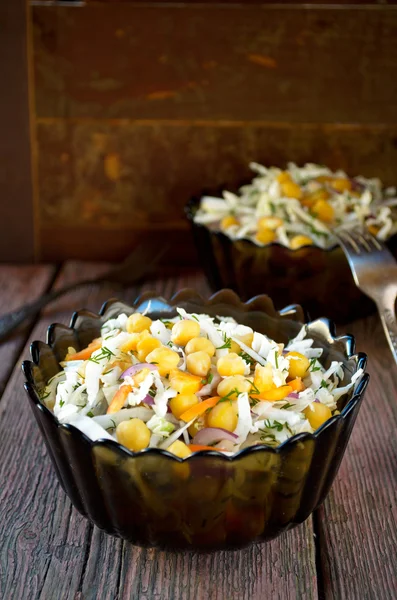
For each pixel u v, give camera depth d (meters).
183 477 0.41
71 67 0.67
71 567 0.44
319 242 0.60
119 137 0.69
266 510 0.42
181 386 0.43
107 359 0.45
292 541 0.46
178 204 0.71
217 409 0.43
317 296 0.60
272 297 0.60
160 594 0.43
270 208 0.62
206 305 0.52
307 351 0.49
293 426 0.43
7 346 0.60
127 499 0.42
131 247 0.72
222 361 0.44
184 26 0.66
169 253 0.72
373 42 0.66
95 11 0.65
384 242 0.60
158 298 0.52
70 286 0.65
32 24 0.66
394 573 0.44
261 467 0.41
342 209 0.62
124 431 0.42
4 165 0.70
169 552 0.44
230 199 0.64
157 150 0.69
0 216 0.71
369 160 0.69
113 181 0.70
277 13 0.65
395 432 0.53
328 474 0.43
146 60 0.67
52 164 0.70
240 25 0.66
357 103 0.68
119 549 0.45
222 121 0.68
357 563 0.45
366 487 0.49
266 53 0.66
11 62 0.67
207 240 0.61
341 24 0.65
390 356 0.60
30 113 0.68
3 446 0.52
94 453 0.41
